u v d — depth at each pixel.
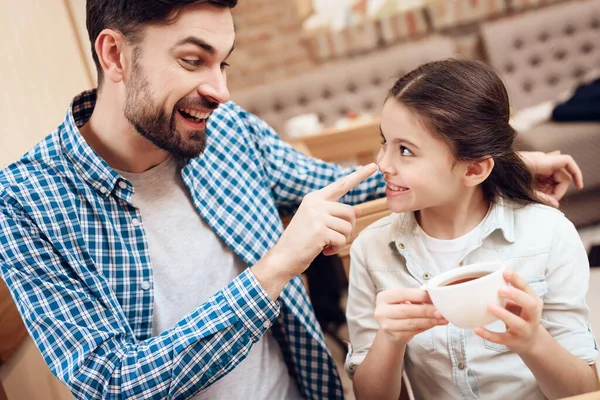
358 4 3.80
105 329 0.92
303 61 3.98
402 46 3.80
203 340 0.87
